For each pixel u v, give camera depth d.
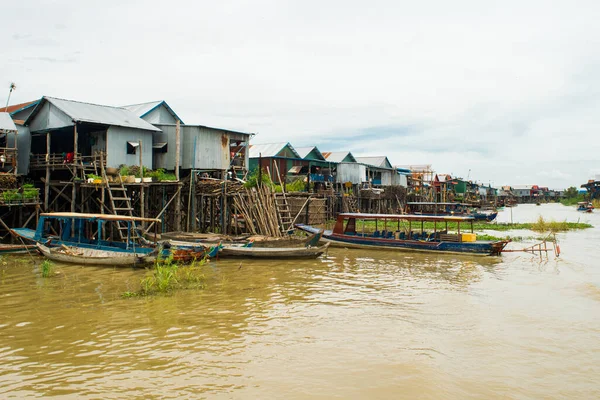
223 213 27.28
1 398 7.55
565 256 24.73
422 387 8.31
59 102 26.67
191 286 15.83
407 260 23.03
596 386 8.53
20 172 27.20
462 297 15.06
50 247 20.39
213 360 9.34
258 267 20.03
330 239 28.05
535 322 12.33
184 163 30.78
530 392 8.25
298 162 49.28
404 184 71.94
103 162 25.23
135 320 11.82
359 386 8.30
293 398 7.81
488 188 136.00
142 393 7.84
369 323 12.00
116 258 18.22
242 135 34.47
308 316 12.54
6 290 14.70
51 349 9.76
